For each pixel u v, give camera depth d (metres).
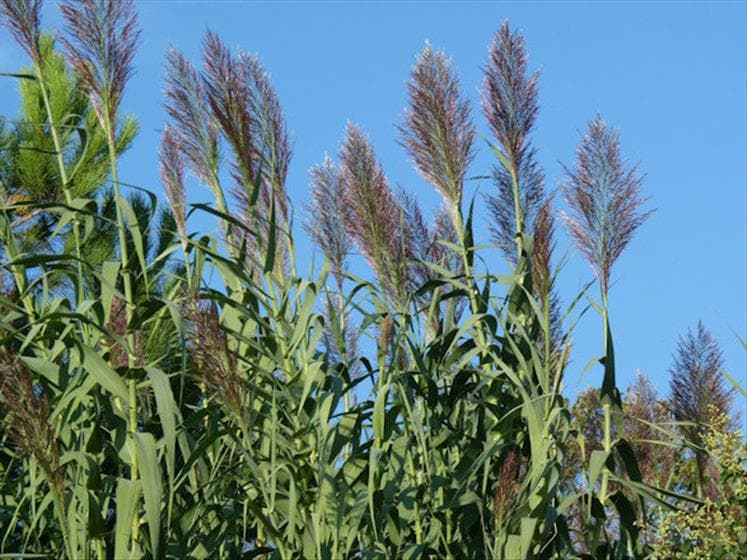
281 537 5.68
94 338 5.84
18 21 6.16
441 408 6.22
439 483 6.00
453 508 6.05
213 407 5.89
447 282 6.35
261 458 5.82
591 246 6.26
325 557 5.77
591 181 6.30
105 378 5.58
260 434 5.99
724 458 6.52
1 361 5.31
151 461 5.41
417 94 6.55
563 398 6.19
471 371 6.18
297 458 5.88
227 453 6.18
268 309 6.03
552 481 5.98
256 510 5.66
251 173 6.29
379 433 5.91
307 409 5.99
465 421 6.33
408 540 6.23
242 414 5.50
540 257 6.23
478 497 5.98
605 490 6.23
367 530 6.00
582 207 6.29
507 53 6.57
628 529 6.29
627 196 6.29
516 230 6.54
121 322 5.78
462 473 6.13
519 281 6.26
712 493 7.00
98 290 6.21
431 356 6.28
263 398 5.93
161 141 6.55
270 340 6.06
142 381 5.93
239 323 6.12
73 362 5.79
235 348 6.09
